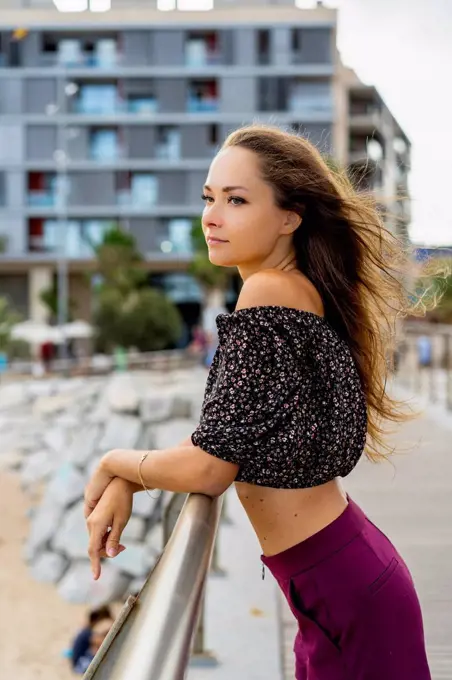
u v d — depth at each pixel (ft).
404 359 47.06
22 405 66.03
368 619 4.56
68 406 54.60
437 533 16.19
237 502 19.77
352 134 163.02
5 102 154.40
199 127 156.25
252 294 4.52
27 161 154.61
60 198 140.67
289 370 4.31
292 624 11.63
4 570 30.83
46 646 24.72
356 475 22.00
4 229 155.84
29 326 121.39
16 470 47.52
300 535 4.60
